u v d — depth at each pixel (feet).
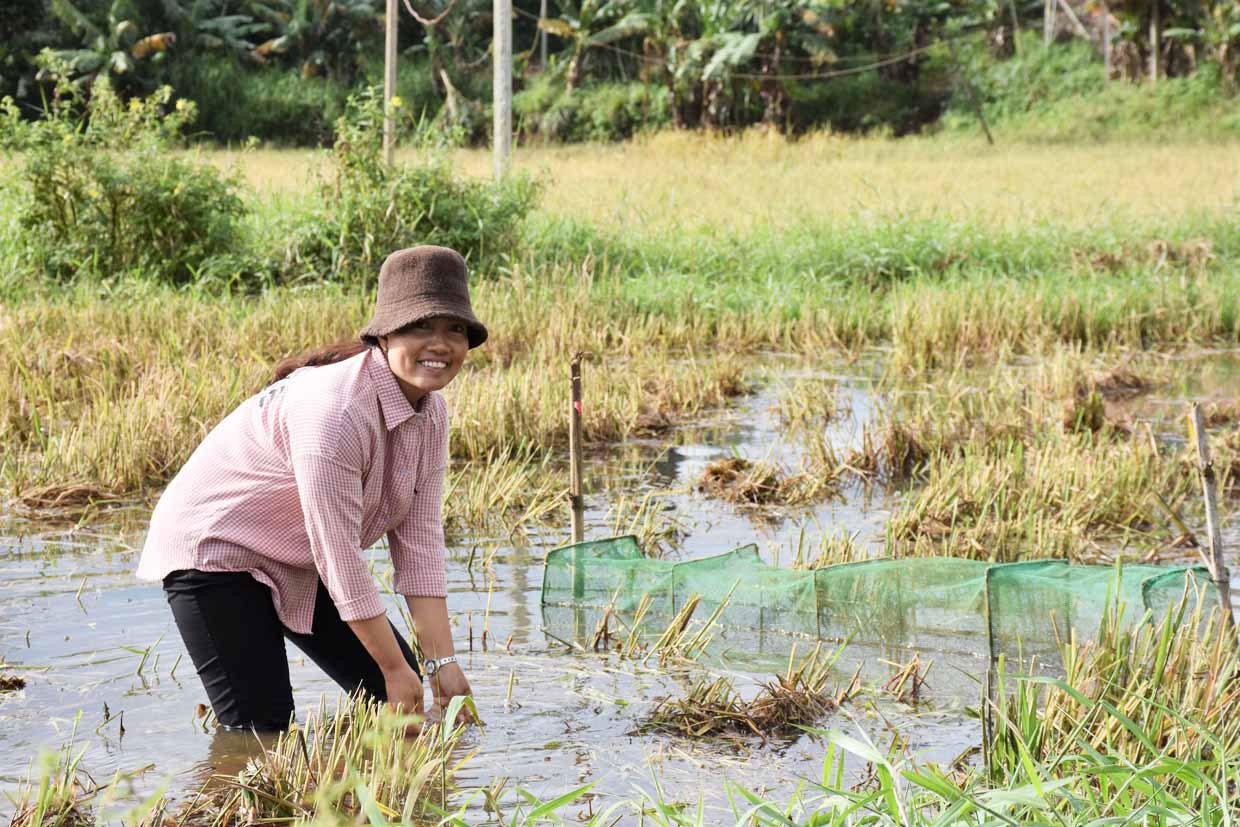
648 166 86.94
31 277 43.11
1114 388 32.68
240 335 34.68
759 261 49.73
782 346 40.68
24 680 13.43
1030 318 40.63
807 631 15.83
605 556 17.02
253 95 128.98
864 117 135.13
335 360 11.94
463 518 20.92
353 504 11.29
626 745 12.00
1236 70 135.95
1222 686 11.83
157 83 124.88
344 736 11.23
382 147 49.24
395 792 10.40
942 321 39.91
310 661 14.49
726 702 12.82
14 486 21.76
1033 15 152.35
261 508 11.73
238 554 11.75
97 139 45.83
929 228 52.37
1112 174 79.46
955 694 13.51
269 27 137.90
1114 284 45.80
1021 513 20.93
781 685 12.89
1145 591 14.07
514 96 133.80
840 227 53.36
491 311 39.09
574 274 44.06
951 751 11.90
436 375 11.32
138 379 29.86
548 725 12.46
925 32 141.08
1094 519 20.97
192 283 43.78
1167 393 32.24
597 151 109.19
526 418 26.99
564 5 135.54
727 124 129.70
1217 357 37.99
